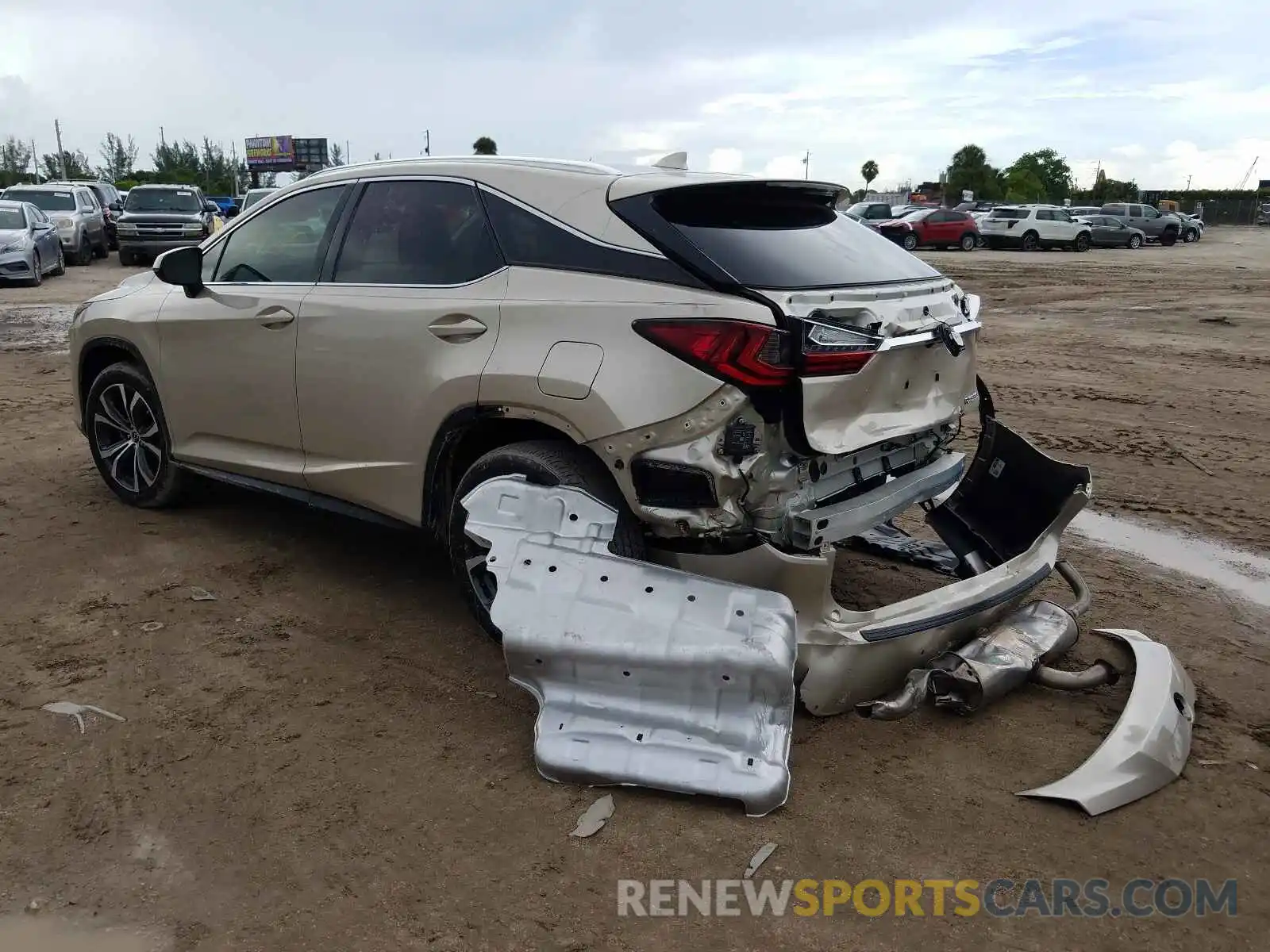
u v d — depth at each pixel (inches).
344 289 165.0
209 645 155.9
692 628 120.1
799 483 128.2
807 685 126.6
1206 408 350.6
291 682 145.2
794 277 128.9
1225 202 2701.8
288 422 175.2
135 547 195.9
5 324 503.8
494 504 135.7
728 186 136.9
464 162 157.9
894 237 1300.4
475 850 109.4
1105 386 389.7
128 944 95.7
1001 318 597.3
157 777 121.2
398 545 201.2
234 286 184.4
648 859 108.4
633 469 130.2
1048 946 97.8
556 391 134.3
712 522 126.9
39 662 148.9
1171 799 121.0
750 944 97.2
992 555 167.9
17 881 103.5
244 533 205.5
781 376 121.6
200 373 189.6
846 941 97.9
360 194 168.6
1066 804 118.6
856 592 177.9
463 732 132.7
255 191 821.2
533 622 124.1
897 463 146.4
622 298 131.7
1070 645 147.9
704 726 119.1
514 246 146.0
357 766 124.6
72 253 839.7
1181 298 713.0
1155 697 131.3
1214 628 171.0
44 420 304.0
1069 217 1344.7
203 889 102.9
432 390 149.1
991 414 168.9
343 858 107.7
